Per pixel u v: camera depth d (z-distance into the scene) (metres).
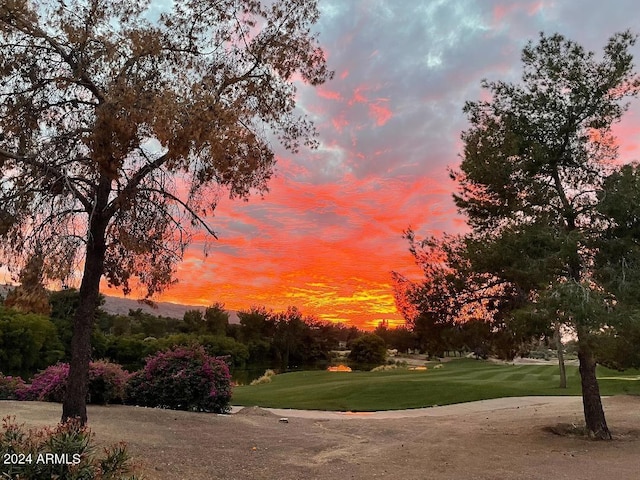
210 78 9.51
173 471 7.24
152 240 9.68
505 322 10.93
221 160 8.59
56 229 8.74
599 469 8.46
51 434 4.22
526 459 9.31
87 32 8.78
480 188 13.06
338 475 7.91
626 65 11.67
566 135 12.18
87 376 8.98
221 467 7.86
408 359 80.94
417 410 18.28
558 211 11.90
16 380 16.52
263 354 83.88
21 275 8.51
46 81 8.91
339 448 10.10
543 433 12.19
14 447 3.92
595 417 11.68
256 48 10.39
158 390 15.25
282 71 10.34
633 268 10.49
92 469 4.14
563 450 10.21
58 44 8.91
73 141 8.85
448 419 15.11
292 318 85.12
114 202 8.88
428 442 11.03
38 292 8.62
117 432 9.67
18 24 8.55
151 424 11.22
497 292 12.41
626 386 25.67
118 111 7.92
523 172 12.28
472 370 39.59
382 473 8.11
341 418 15.40
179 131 7.82
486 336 12.44
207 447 9.21
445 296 12.52
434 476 7.95
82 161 8.84
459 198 13.34
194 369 15.63
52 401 14.84
